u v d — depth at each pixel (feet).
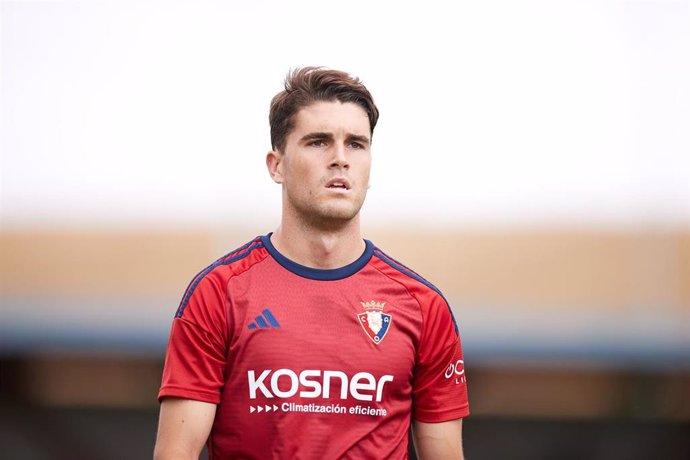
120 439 65.92
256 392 28.78
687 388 62.85
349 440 28.81
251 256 30.55
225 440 29.17
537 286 62.95
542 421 65.51
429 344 30.73
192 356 29.01
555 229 62.80
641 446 65.00
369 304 30.07
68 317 63.46
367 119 30.50
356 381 29.17
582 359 63.26
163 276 63.31
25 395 65.10
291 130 30.17
